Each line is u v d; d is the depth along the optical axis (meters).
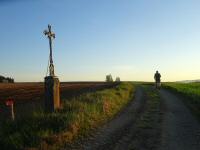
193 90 42.88
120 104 28.22
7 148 12.47
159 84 50.38
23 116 16.70
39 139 13.37
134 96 36.75
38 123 15.44
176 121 19.31
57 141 13.73
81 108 19.91
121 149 12.98
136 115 21.84
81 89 50.12
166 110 24.30
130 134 15.72
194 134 15.59
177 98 33.88
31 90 52.34
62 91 45.38
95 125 17.98
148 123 18.69
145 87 55.12
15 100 32.31
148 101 30.86
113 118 20.66
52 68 19.78
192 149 12.85
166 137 15.01
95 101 23.75
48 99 19.12
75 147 13.44
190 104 27.38
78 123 16.66
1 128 14.34
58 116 16.36
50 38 19.70
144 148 13.08
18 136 13.30
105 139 14.79
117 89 41.16
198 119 20.05
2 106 25.94
